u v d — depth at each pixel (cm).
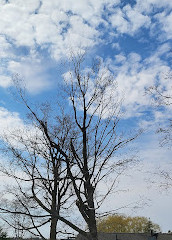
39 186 1582
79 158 1409
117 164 1404
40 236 1391
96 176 1345
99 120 1461
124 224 5353
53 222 1539
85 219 1297
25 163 1550
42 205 1359
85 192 1331
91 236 1265
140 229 5869
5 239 1742
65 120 1669
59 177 1625
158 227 6216
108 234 4788
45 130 1422
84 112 1438
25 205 1496
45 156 1616
